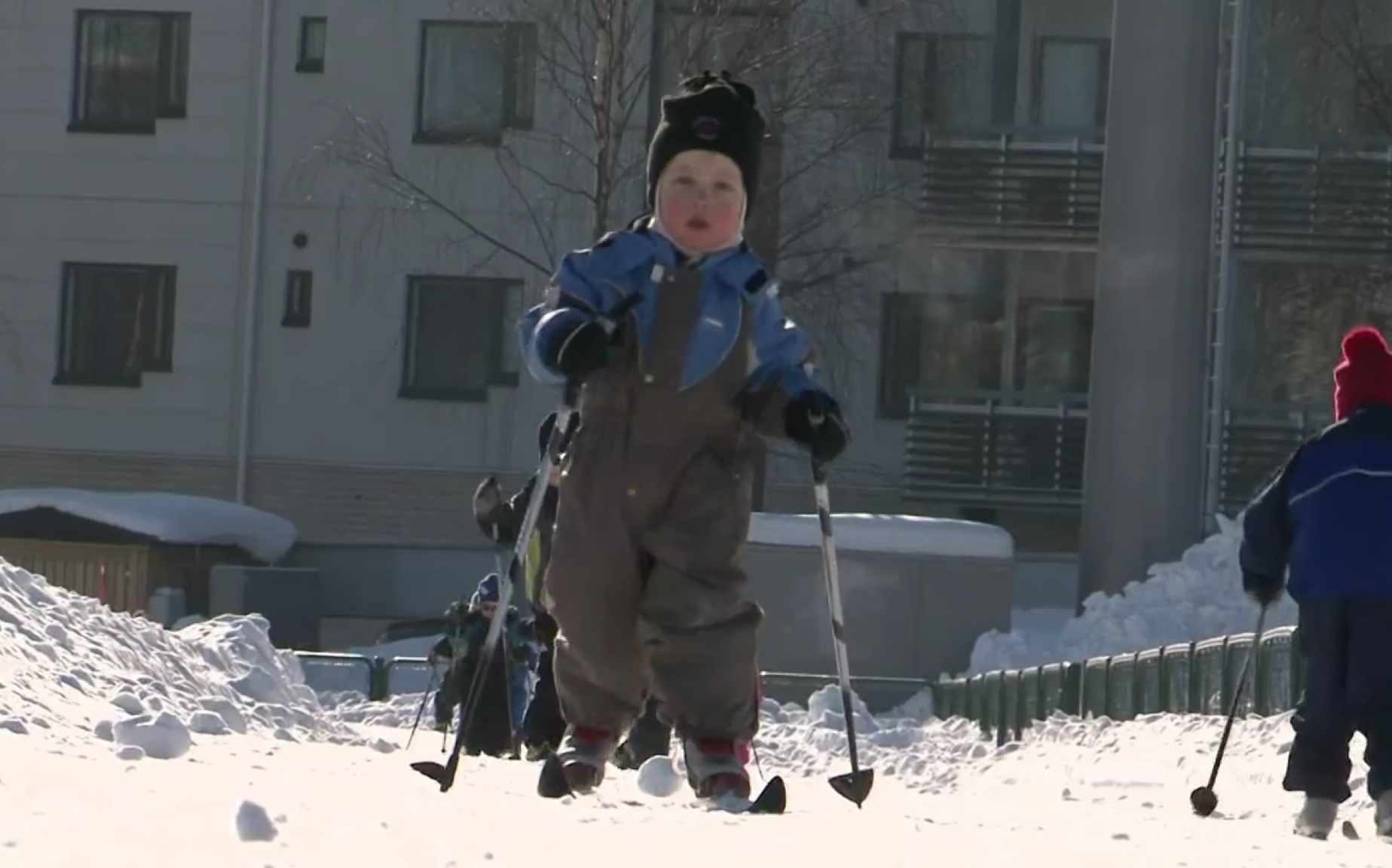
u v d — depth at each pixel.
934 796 14.20
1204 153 34.25
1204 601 30.59
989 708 25.91
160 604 38.81
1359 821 11.55
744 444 7.34
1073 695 22.78
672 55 43.16
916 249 42.72
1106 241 34.56
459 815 6.54
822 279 39.66
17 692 10.12
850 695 7.74
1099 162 42.31
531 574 11.49
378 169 42.59
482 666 7.63
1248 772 15.19
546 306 7.23
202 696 14.23
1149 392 34.00
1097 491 34.38
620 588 7.26
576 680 7.50
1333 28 41.78
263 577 40.38
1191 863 6.48
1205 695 19.05
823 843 6.20
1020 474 42.59
